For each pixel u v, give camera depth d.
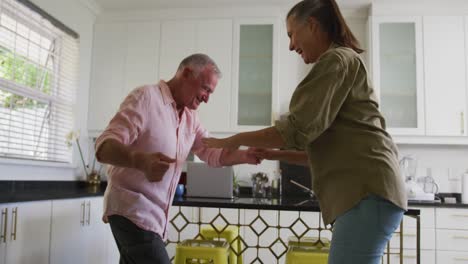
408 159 3.73
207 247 2.01
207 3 3.84
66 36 3.71
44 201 2.41
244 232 3.44
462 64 3.57
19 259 2.18
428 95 3.58
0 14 2.84
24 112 3.07
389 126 3.64
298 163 1.77
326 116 1.12
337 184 1.17
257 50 3.87
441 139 3.57
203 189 2.68
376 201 1.12
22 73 3.08
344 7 3.84
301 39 1.31
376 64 3.65
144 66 3.96
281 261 3.35
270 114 3.79
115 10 4.04
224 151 1.84
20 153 3.07
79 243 2.79
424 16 3.64
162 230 1.59
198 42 3.90
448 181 3.81
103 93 4.02
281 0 3.74
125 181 1.52
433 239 3.26
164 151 1.54
